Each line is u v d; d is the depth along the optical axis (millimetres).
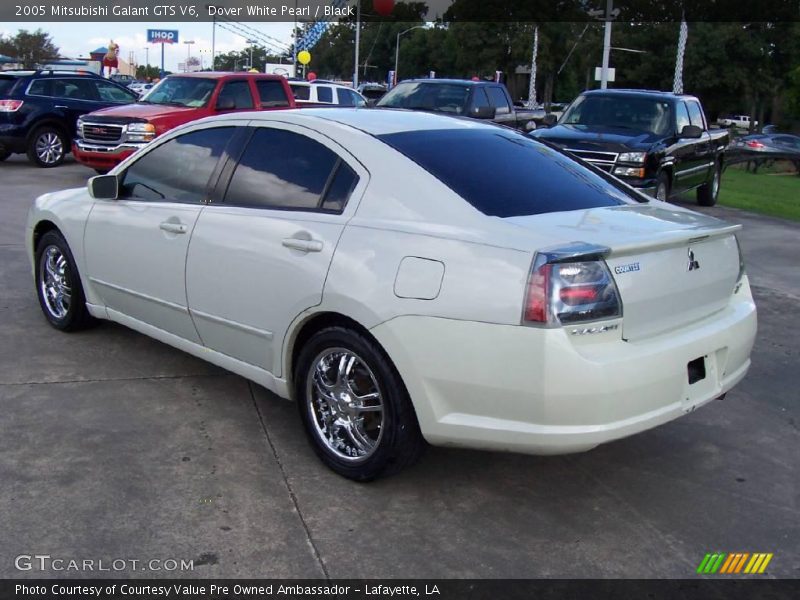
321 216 3947
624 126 12008
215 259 4336
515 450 3369
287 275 3936
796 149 28156
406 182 3777
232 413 4613
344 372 3840
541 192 3957
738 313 4023
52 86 15930
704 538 3543
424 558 3307
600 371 3203
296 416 4621
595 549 3424
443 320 3363
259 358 4246
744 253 10109
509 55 66938
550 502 3801
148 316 4992
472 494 3838
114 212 5109
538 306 3186
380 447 3688
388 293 3516
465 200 3654
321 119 4285
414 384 3475
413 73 74875
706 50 57750
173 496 3674
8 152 16266
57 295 5828
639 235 3484
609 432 3277
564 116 12578
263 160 4383
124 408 4602
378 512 3639
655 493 3930
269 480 3871
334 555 3297
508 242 3348
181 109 13500
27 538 3295
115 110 13625
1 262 7891
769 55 58656
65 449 4062
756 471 4199
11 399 4637
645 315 3449
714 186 14820
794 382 5527
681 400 3561
